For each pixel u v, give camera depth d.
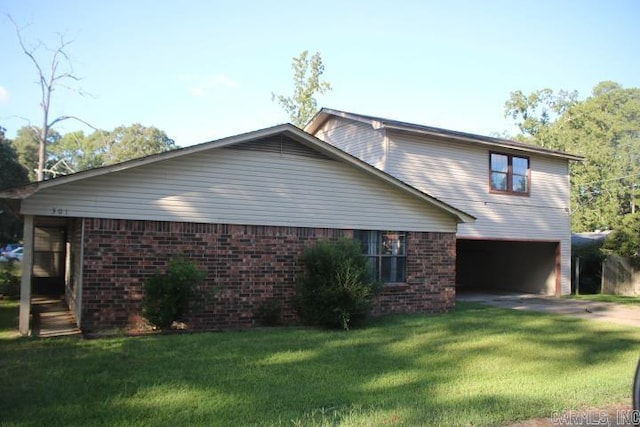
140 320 10.95
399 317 13.65
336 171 13.45
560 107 49.72
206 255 11.70
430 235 15.03
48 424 5.29
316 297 11.64
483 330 11.76
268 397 6.27
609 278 23.86
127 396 6.25
